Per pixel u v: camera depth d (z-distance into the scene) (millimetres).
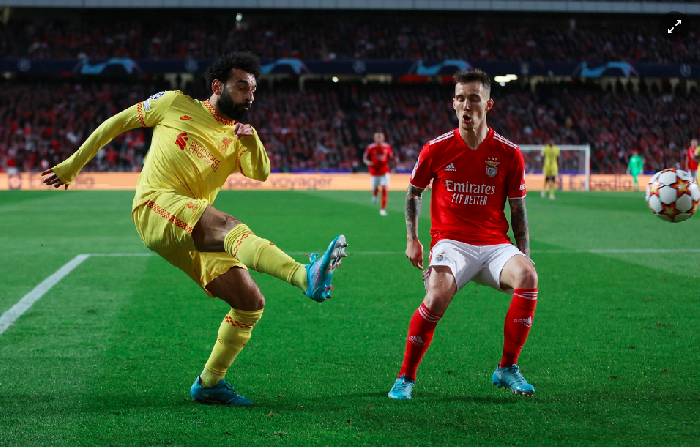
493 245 7070
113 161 59844
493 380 7262
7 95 67562
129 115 6605
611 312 10977
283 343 9031
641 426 6078
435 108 70875
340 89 72938
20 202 35531
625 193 47938
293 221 26016
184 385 7246
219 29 74750
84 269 14820
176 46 72062
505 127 69375
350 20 77938
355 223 25375
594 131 69688
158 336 9320
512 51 74438
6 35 71125
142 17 75938
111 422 6141
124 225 24141
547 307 11352
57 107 67125
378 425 6082
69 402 6680
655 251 18141
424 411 6457
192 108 6543
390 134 67500
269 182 54031
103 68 67812
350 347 8852
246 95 6477
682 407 6598
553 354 8555
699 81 79688
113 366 7926
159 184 6395
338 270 14906
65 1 68875
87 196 40719
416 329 6797
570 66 71062
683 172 8875
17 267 15086
